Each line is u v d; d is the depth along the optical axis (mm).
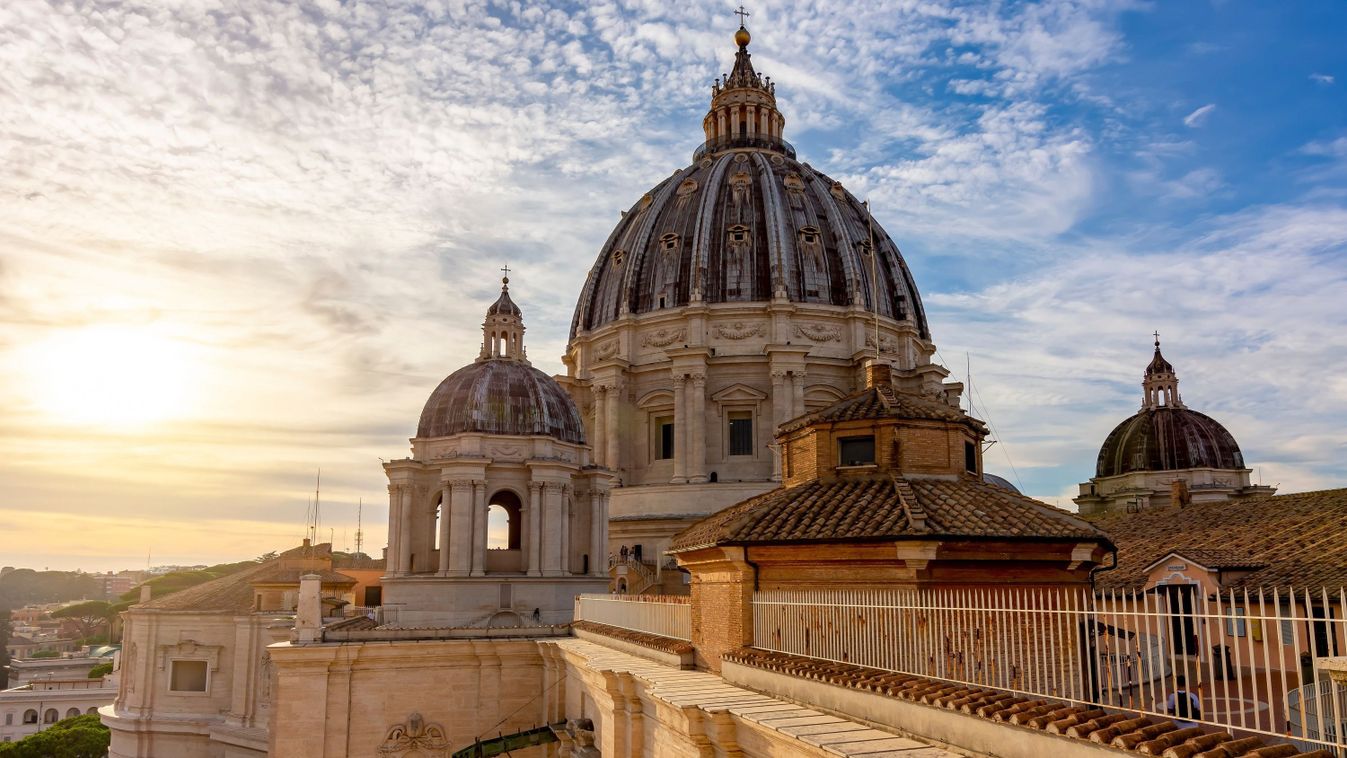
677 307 89812
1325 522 38750
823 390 85750
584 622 43594
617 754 26953
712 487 80000
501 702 45469
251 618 63344
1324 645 28094
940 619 17578
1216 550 38719
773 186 94625
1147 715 13070
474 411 57781
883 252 100375
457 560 54344
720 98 110125
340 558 89625
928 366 90562
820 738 15703
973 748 14273
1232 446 104688
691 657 26094
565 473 57719
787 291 88375
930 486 22672
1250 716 21250
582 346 96562
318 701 43406
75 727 95000
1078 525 21250
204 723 64312
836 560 21266
